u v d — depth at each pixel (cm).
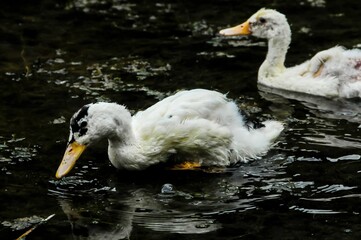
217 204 1047
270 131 1252
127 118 1132
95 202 1059
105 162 1194
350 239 944
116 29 1923
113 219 1009
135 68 1641
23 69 1636
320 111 1406
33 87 1523
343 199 1051
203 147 1159
